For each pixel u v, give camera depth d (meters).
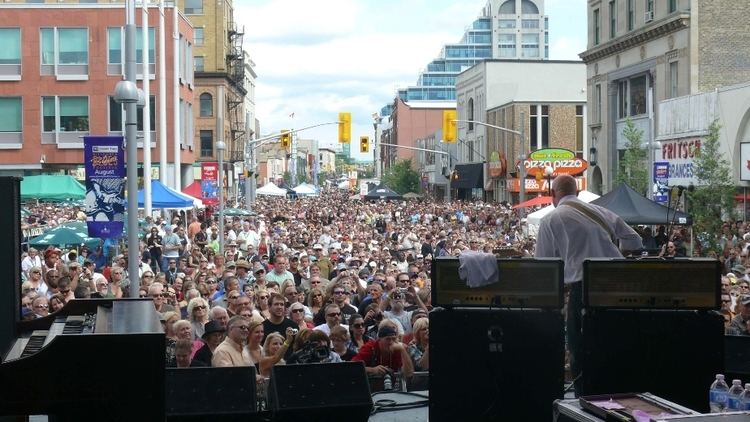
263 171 173.38
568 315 6.25
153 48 54.00
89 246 26.59
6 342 4.56
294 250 27.83
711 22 45.22
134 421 3.61
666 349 5.18
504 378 5.30
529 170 50.00
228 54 95.81
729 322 12.52
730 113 36.41
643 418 4.11
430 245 30.97
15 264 4.61
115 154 15.04
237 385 5.57
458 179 98.19
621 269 5.20
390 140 190.50
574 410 4.54
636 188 43.38
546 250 6.35
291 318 12.50
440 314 5.34
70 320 4.47
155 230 27.62
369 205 76.44
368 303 14.69
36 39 53.59
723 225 29.86
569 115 81.69
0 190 4.58
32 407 3.56
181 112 58.62
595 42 57.28
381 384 8.63
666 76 47.75
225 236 36.41
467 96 101.50
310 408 5.53
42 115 54.00
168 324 10.87
